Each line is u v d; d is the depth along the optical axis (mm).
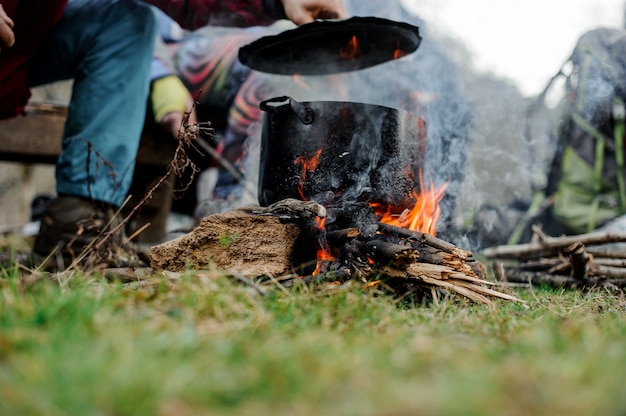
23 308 1501
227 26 3980
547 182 4742
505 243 4531
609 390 958
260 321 1582
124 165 3607
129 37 3762
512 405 928
